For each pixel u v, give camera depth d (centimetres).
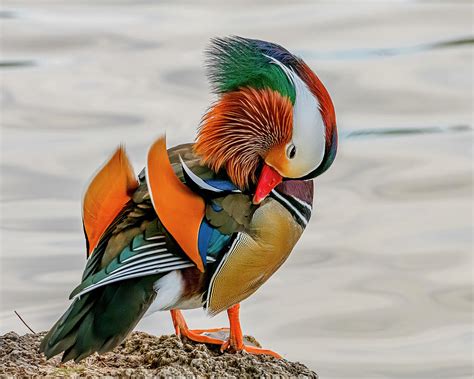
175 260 798
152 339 888
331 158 884
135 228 800
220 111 867
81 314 761
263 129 862
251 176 873
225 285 851
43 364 822
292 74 864
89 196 802
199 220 822
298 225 887
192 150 900
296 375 838
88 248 815
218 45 872
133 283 787
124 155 810
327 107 876
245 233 849
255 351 903
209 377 799
